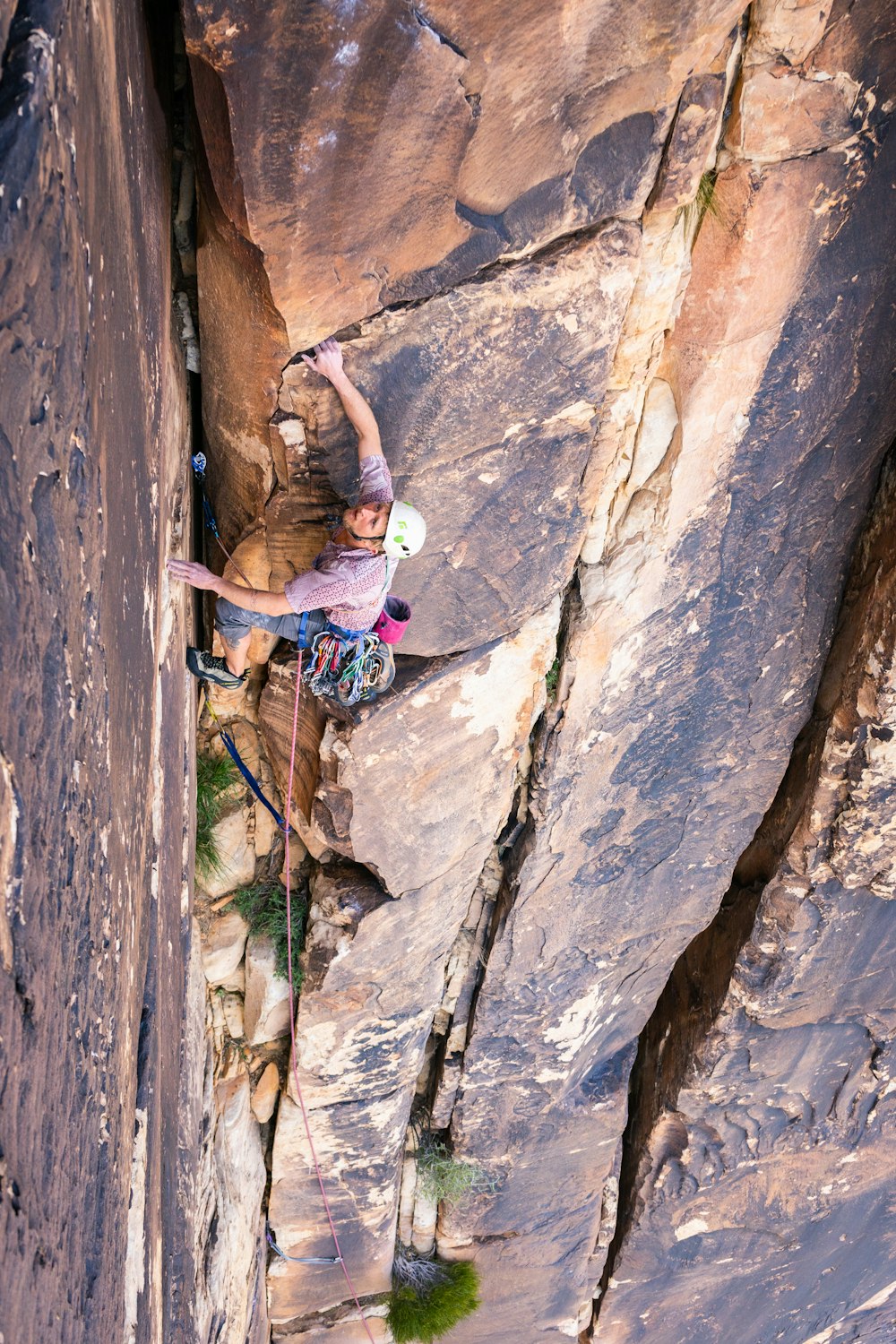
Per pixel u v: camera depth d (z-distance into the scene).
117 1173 3.07
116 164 2.80
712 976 8.68
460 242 4.11
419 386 4.51
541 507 5.28
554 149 4.01
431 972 7.41
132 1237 3.45
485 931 7.80
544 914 7.57
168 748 4.29
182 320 4.32
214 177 3.56
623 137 4.16
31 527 2.03
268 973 7.22
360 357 4.31
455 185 3.88
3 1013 1.94
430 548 5.20
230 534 5.16
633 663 6.35
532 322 4.50
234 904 7.12
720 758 7.13
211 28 3.09
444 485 4.96
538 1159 9.21
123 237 2.92
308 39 3.19
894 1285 11.51
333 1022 7.27
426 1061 8.73
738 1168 9.70
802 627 6.64
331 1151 8.15
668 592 6.11
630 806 7.16
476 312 4.37
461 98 3.59
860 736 6.85
